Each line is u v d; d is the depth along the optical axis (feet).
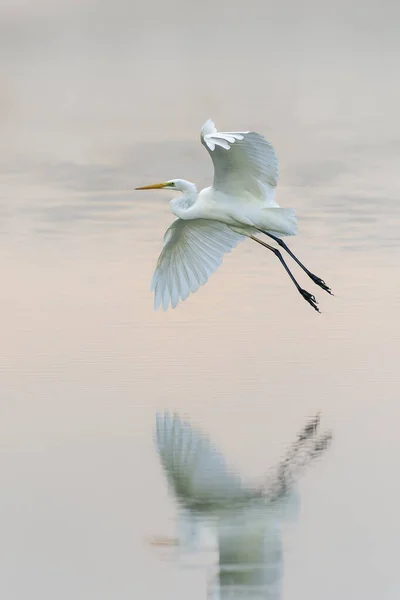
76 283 63.57
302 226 76.43
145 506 35.76
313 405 43.73
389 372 47.50
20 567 32.32
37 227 76.95
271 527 34.17
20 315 57.21
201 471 37.96
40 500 36.11
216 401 44.42
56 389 46.06
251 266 67.56
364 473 37.65
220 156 42.88
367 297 59.88
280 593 30.83
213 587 31.30
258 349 51.13
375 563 32.19
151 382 46.83
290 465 38.22
